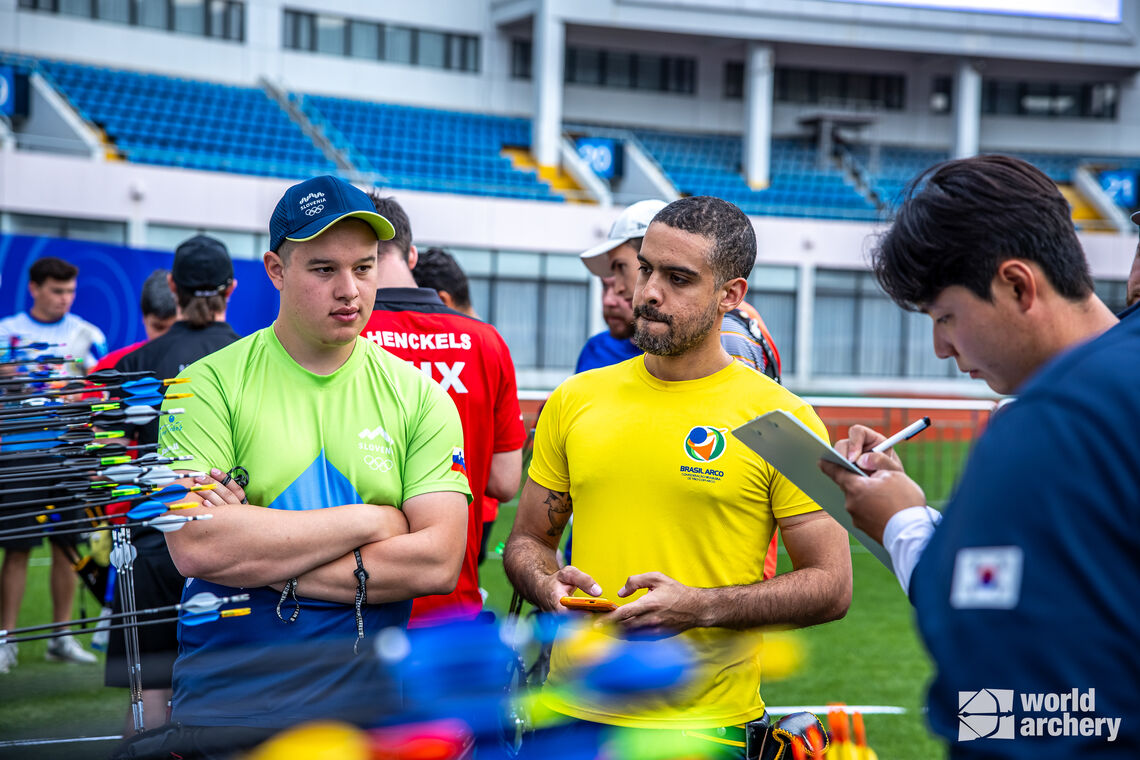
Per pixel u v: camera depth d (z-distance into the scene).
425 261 3.59
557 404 1.98
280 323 1.86
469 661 1.88
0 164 12.90
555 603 1.78
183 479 1.68
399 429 1.89
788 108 22.42
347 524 1.76
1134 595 0.81
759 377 1.85
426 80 19.75
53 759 1.85
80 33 16.59
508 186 18.03
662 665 1.75
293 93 18.22
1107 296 19.58
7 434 1.72
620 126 21.38
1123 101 23.30
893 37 20.56
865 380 19.52
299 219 1.75
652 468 1.79
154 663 2.33
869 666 4.09
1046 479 0.83
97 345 5.33
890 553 1.16
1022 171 1.07
